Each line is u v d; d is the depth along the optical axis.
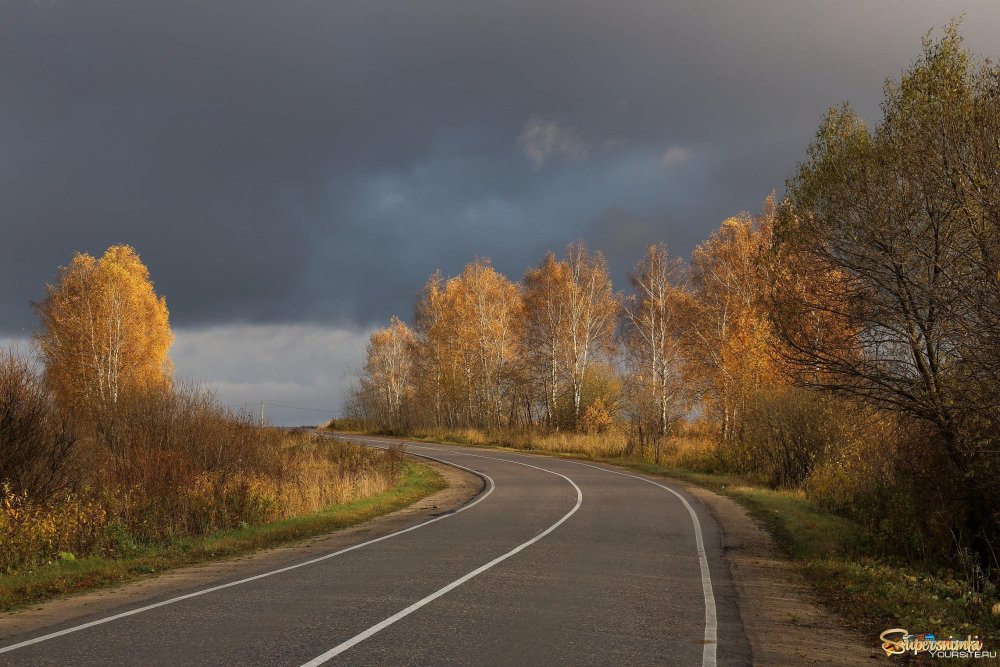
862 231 13.35
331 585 9.73
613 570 10.91
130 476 16.73
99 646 6.71
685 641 7.00
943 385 12.93
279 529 15.74
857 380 14.31
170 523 15.45
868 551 14.43
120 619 7.86
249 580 10.22
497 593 9.16
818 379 15.10
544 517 17.83
